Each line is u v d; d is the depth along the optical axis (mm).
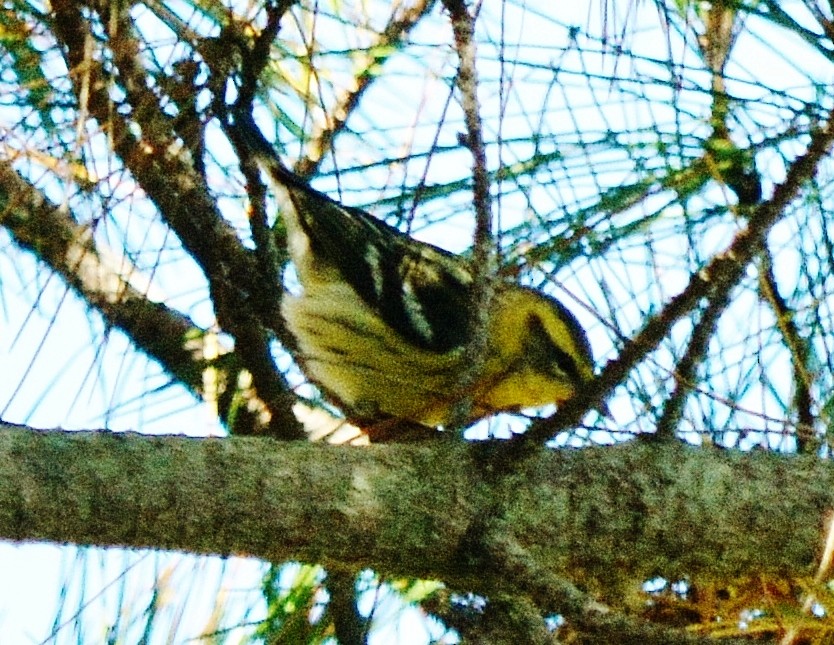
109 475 4660
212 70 5250
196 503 4742
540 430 5043
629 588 5363
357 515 4930
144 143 5250
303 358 7102
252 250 6332
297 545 4891
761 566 5309
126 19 5156
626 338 5125
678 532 5246
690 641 4477
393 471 5055
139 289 6184
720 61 5277
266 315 6402
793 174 4168
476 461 5145
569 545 5199
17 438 4656
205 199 5855
